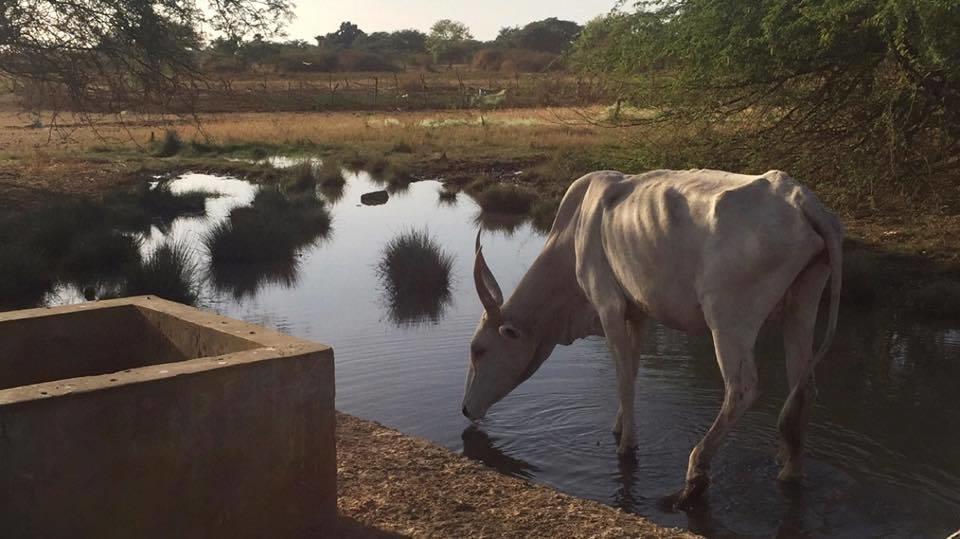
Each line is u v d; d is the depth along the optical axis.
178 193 20.00
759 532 4.67
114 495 3.25
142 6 17.34
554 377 7.46
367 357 8.25
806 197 4.83
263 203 18.11
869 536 4.59
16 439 3.04
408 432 6.31
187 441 3.41
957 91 11.02
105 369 4.57
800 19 10.63
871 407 6.57
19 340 4.29
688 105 13.27
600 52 13.99
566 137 27.89
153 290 11.08
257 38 19.12
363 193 21.27
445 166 24.52
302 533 3.78
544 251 6.46
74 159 25.73
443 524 4.11
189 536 3.45
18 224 14.72
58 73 17.56
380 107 46.94
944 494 5.07
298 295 11.17
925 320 9.22
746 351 4.94
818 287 5.08
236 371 3.51
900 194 12.29
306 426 3.74
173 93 19.02
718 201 4.99
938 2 9.27
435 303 10.61
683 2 12.89
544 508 4.34
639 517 4.33
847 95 12.02
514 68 74.12
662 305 5.35
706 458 4.95
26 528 3.08
